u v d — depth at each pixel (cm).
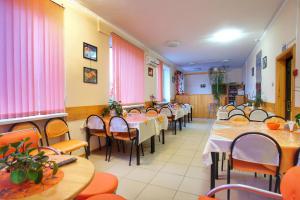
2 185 93
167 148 380
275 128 218
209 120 784
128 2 315
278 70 378
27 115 241
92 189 132
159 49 620
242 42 550
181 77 1032
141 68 554
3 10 217
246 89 831
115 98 421
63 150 236
